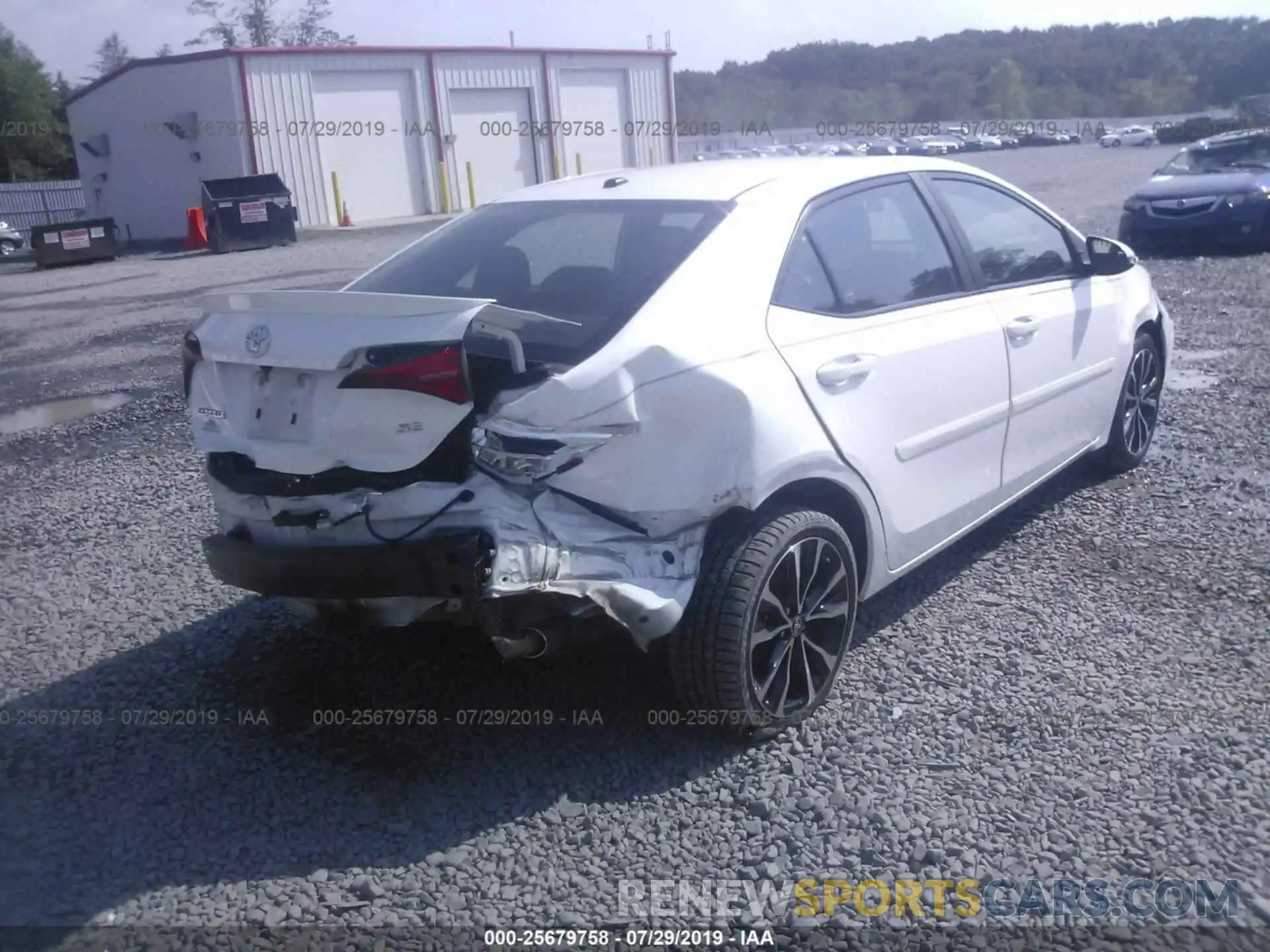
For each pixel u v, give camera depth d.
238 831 3.46
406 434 3.33
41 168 58.62
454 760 3.78
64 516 6.40
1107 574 5.02
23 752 3.92
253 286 16.83
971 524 4.76
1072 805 3.42
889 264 4.39
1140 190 15.26
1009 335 4.79
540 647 3.46
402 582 3.31
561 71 34.41
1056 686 4.09
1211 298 11.52
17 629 4.90
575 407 3.33
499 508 3.32
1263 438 6.85
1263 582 4.86
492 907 3.10
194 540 5.90
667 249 3.85
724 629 3.57
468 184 33.00
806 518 3.74
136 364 10.82
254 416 3.60
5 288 19.31
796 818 3.42
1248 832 3.27
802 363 3.78
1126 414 6.10
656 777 3.65
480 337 3.62
